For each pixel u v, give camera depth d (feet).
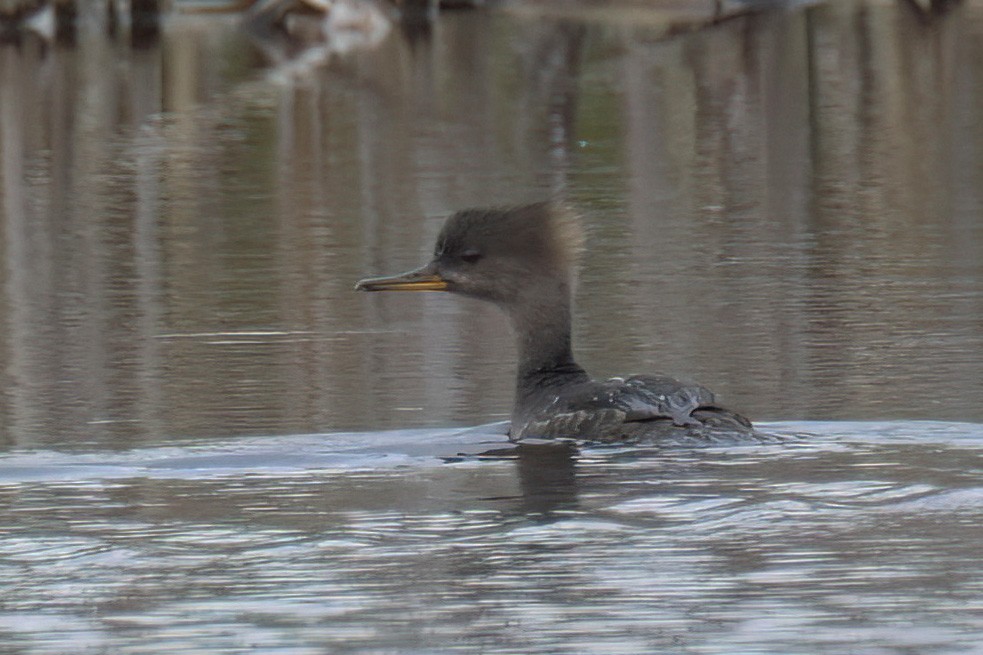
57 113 98.53
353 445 37.37
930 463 33.04
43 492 32.83
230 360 47.62
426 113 97.50
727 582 25.89
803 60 114.62
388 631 24.27
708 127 91.45
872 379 44.04
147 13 139.03
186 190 75.92
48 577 27.14
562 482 32.30
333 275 58.59
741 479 31.91
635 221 67.77
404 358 47.62
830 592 25.32
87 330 51.49
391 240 63.87
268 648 23.77
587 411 37.22
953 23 130.52
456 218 42.27
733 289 55.67
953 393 42.27
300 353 48.34
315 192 74.74
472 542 28.40
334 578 26.76
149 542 29.01
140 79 111.04
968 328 49.65
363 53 123.65
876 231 65.05
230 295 56.08
